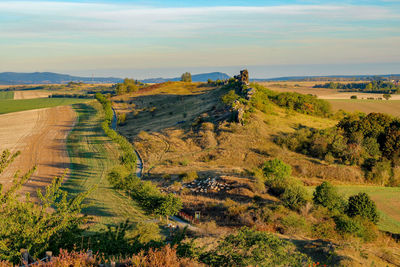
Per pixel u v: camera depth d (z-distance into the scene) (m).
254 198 36.91
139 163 66.50
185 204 38.22
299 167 54.97
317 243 21.19
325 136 62.12
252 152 63.12
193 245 13.90
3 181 57.56
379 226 34.91
